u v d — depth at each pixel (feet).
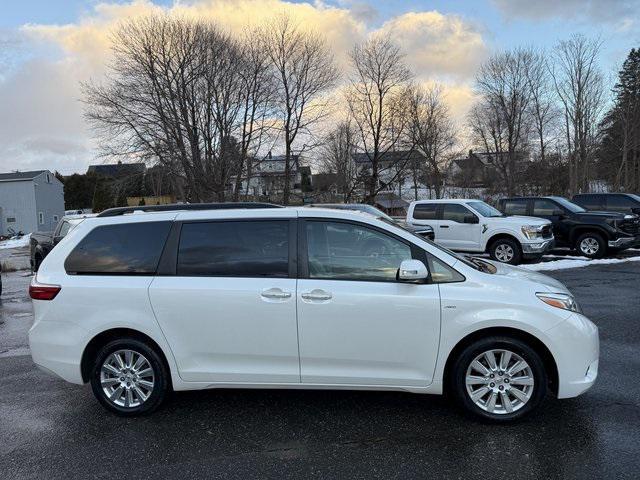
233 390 15.56
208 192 113.29
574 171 154.71
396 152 132.05
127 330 13.73
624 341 19.74
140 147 107.34
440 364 12.63
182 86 109.70
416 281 12.58
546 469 10.59
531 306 12.37
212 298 13.12
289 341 12.94
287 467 11.00
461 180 199.31
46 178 190.29
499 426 12.60
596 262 44.29
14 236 158.40
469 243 44.88
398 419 13.21
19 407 14.83
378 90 125.90
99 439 12.57
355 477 10.52
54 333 13.73
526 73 159.12
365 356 12.78
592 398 14.15
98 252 14.02
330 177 178.70
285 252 13.29
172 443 12.24
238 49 116.98
